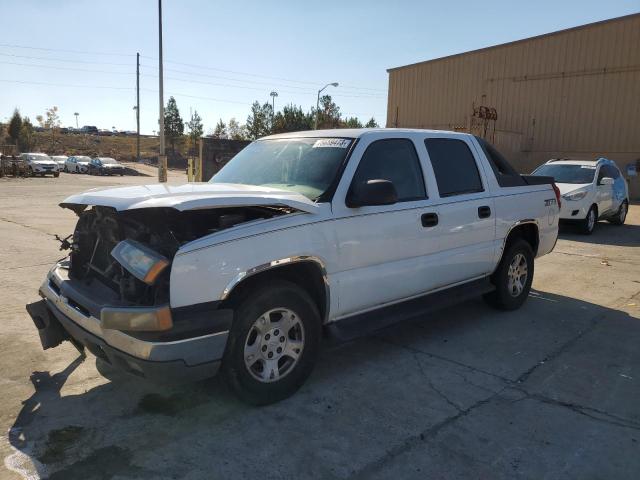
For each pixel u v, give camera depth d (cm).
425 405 373
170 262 316
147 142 10819
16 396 378
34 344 472
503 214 553
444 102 3053
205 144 1598
